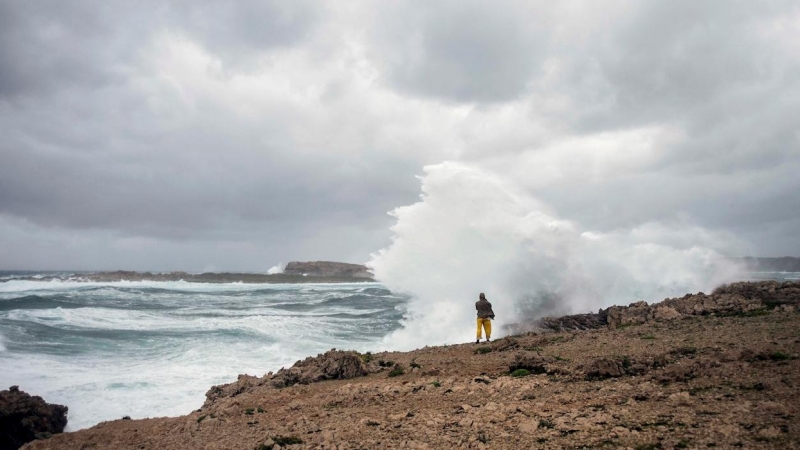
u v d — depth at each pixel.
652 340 12.14
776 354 8.30
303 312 34.34
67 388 15.02
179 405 13.92
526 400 7.95
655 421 5.96
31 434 12.09
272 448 7.02
